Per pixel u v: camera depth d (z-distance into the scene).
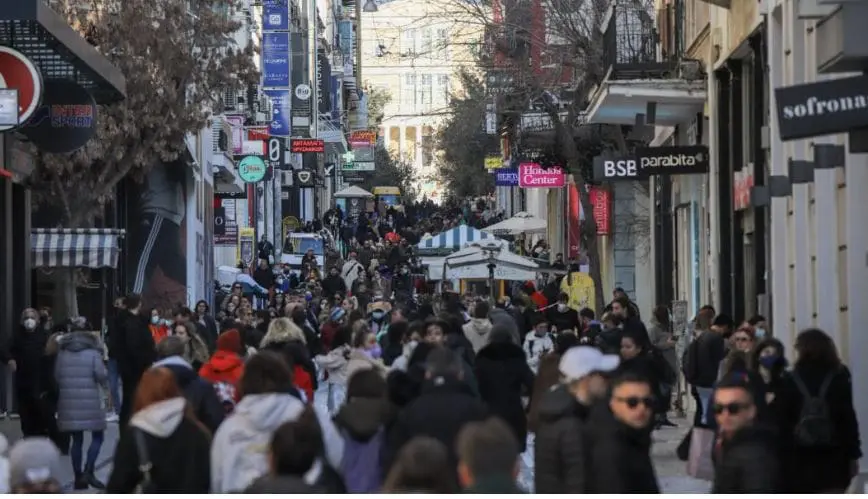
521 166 105.19
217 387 33.97
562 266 93.56
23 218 60.47
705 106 60.12
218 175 115.38
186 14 68.75
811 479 27.62
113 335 52.41
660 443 49.00
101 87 54.22
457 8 76.94
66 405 41.25
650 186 78.94
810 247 43.38
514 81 76.75
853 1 26.52
